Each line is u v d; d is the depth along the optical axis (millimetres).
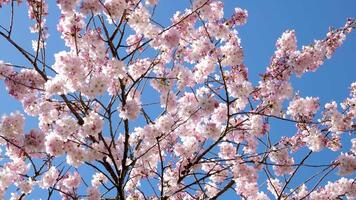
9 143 6566
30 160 6574
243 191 8469
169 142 8164
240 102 7602
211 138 7586
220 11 7402
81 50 7145
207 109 7133
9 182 6855
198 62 7645
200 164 7785
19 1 6797
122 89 6719
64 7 6746
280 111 7285
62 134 6566
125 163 6910
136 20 6949
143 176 8078
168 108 7809
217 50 7105
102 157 6887
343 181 8336
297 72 7355
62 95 6777
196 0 7078
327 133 7918
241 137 8188
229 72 7363
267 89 7312
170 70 7703
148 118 7523
